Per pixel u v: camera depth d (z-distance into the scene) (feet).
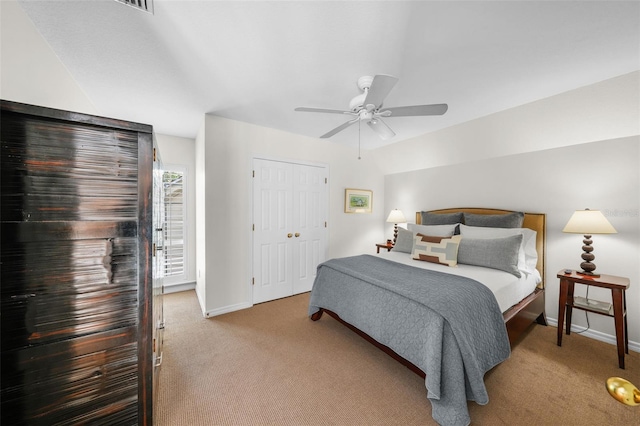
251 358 6.68
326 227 12.87
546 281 8.54
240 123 10.03
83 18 4.50
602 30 4.91
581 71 6.35
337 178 13.26
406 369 6.23
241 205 10.11
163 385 5.63
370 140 12.62
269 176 10.95
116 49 5.41
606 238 7.36
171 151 12.01
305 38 5.11
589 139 7.65
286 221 11.50
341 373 6.07
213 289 9.41
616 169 7.21
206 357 6.73
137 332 3.79
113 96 7.68
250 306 10.33
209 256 9.31
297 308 10.17
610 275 7.11
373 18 4.57
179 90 7.32
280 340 7.61
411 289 5.75
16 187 3.02
